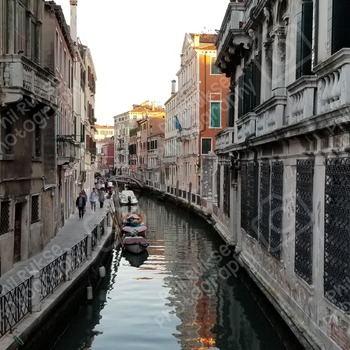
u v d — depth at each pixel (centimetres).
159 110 6912
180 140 4072
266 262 1130
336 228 663
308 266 788
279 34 1055
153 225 2800
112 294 1309
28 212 1273
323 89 723
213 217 2458
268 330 1006
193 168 3666
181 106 4228
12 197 1152
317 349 727
